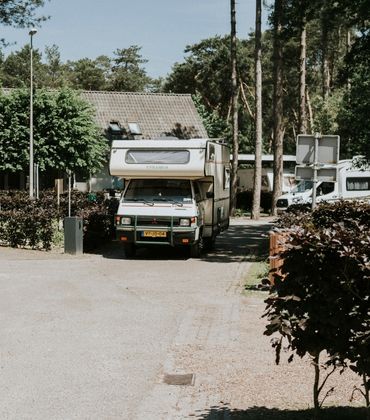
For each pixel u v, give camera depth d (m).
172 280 13.91
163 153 18.22
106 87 90.56
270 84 69.25
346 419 5.36
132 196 18.39
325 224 5.15
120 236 18.05
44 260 16.94
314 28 56.31
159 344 8.23
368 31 22.47
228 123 64.25
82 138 41.06
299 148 13.81
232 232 28.42
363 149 24.14
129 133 48.81
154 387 6.46
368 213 13.37
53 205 25.05
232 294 12.09
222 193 21.91
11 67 98.19
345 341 4.61
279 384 6.54
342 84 24.28
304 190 34.41
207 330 9.02
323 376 6.81
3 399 6.04
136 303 11.09
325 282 4.54
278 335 8.60
